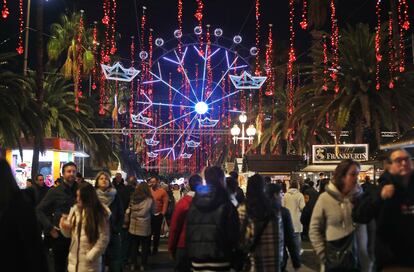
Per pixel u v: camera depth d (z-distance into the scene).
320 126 34.50
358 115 30.80
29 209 4.30
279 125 42.81
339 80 29.81
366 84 28.88
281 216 7.59
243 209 7.25
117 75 33.81
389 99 28.72
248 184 7.40
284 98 43.56
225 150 64.88
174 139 62.34
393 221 5.00
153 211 14.28
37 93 29.30
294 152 46.94
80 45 47.53
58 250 9.77
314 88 30.92
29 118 27.00
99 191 10.38
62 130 37.31
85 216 7.86
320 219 7.01
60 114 37.28
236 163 37.84
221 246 6.71
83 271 7.84
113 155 47.84
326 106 29.36
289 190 16.02
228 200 6.88
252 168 32.62
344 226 6.88
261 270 7.13
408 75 29.38
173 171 85.75
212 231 6.71
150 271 14.15
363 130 33.25
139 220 13.99
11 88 26.31
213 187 6.86
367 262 6.93
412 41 34.91
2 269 4.13
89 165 46.88
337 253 6.85
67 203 9.91
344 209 6.89
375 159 23.50
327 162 25.94
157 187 17.42
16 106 26.02
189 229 6.85
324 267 7.14
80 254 7.88
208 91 43.12
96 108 52.47
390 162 5.42
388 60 29.16
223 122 54.00
